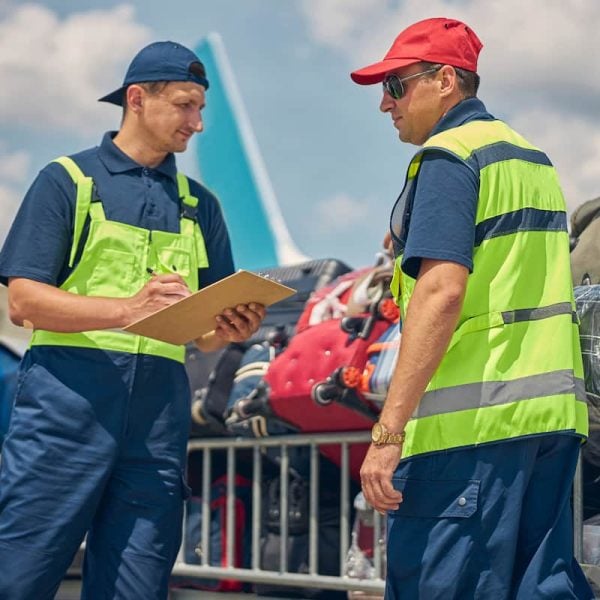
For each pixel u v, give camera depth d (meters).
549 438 8.49
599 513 11.94
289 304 16.05
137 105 10.98
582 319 10.63
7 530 10.39
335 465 15.26
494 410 8.30
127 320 10.29
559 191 9.07
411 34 9.16
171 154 11.26
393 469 8.31
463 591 8.30
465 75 9.13
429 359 8.21
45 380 10.50
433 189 8.40
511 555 8.23
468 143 8.62
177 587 16.59
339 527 14.94
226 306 10.22
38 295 10.33
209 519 15.81
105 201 10.79
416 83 9.10
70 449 10.39
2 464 10.64
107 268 10.72
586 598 8.48
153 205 10.96
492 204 8.54
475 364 8.44
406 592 8.50
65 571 10.55
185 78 10.91
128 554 10.50
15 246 10.54
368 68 9.24
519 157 8.81
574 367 8.68
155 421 10.65
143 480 10.59
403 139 9.37
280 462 15.60
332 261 16.31
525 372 8.41
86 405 10.40
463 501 8.27
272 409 14.26
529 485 8.49
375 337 13.53
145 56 11.00
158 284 10.29
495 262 8.53
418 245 8.29
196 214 11.30
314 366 13.80
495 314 8.46
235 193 21.08
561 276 8.76
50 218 10.55
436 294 8.22
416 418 8.62
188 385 11.02
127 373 10.51
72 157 10.89
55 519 10.34
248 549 15.88
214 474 16.45
